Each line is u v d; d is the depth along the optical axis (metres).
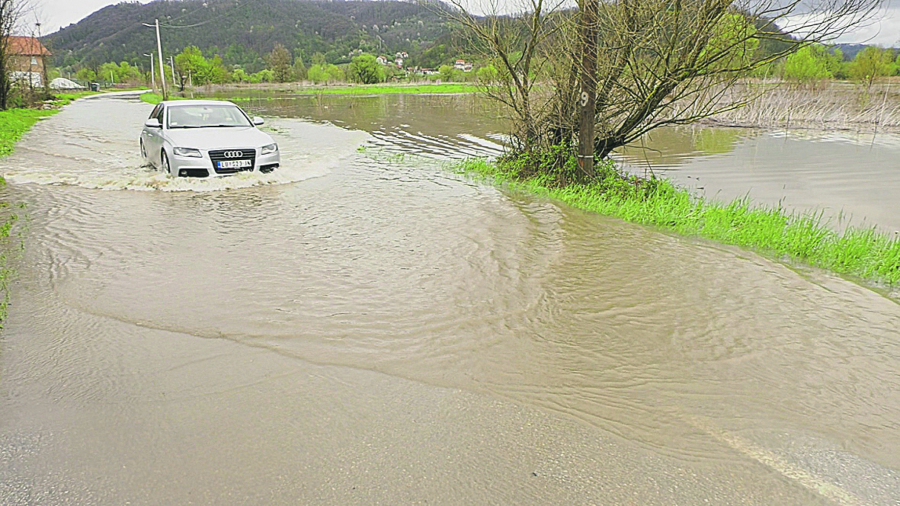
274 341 4.46
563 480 2.96
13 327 4.65
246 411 3.53
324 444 3.22
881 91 25.94
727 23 8.98
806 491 2.92
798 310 5.23
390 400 3.69
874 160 14.05
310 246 6.88
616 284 5.81
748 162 13.91
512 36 11.34
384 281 5.76
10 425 3.37
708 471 3.06
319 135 19.34
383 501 2.78
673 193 9.73
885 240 7.21
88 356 4.20
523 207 9.05
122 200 9.27
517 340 4.56
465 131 20.83
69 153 14.51
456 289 5.59
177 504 2.75
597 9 9.67
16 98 31.48
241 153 11.03
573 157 10.51
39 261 6.23
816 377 4.07
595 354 4.36
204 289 5.49
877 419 3.58
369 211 8.65
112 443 3.21
